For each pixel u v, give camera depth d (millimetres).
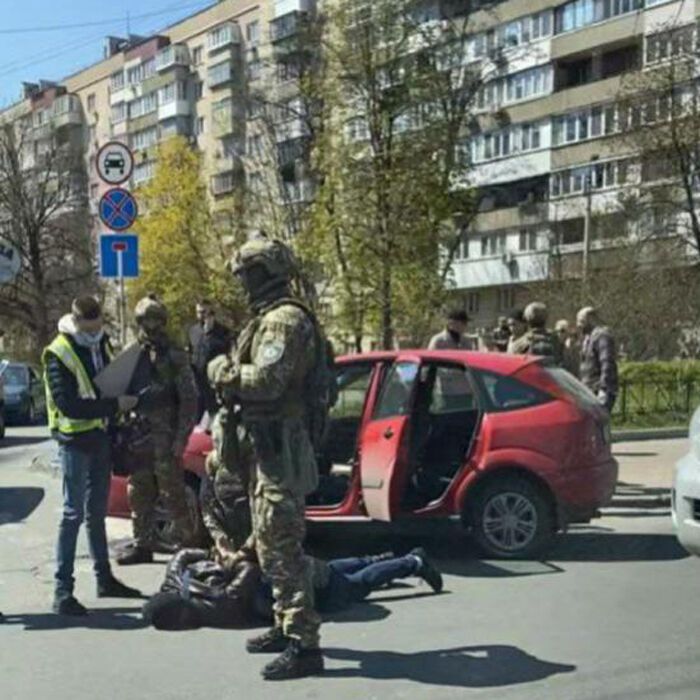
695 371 19125
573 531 8531
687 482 5871
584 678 4785
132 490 7379
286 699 4562
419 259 29703
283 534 4785
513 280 50344
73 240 47750
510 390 7492
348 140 30219
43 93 84250
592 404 7707
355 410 7957
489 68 42625
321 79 31500
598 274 34281
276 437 4762
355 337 30297
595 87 45562
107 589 6398
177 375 7180
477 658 5105
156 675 4926
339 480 7723
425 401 7688
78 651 5328
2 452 16625
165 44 72250
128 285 39781
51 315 46938
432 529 8359
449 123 31000
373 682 4762
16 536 8562
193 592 5730
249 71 58531
